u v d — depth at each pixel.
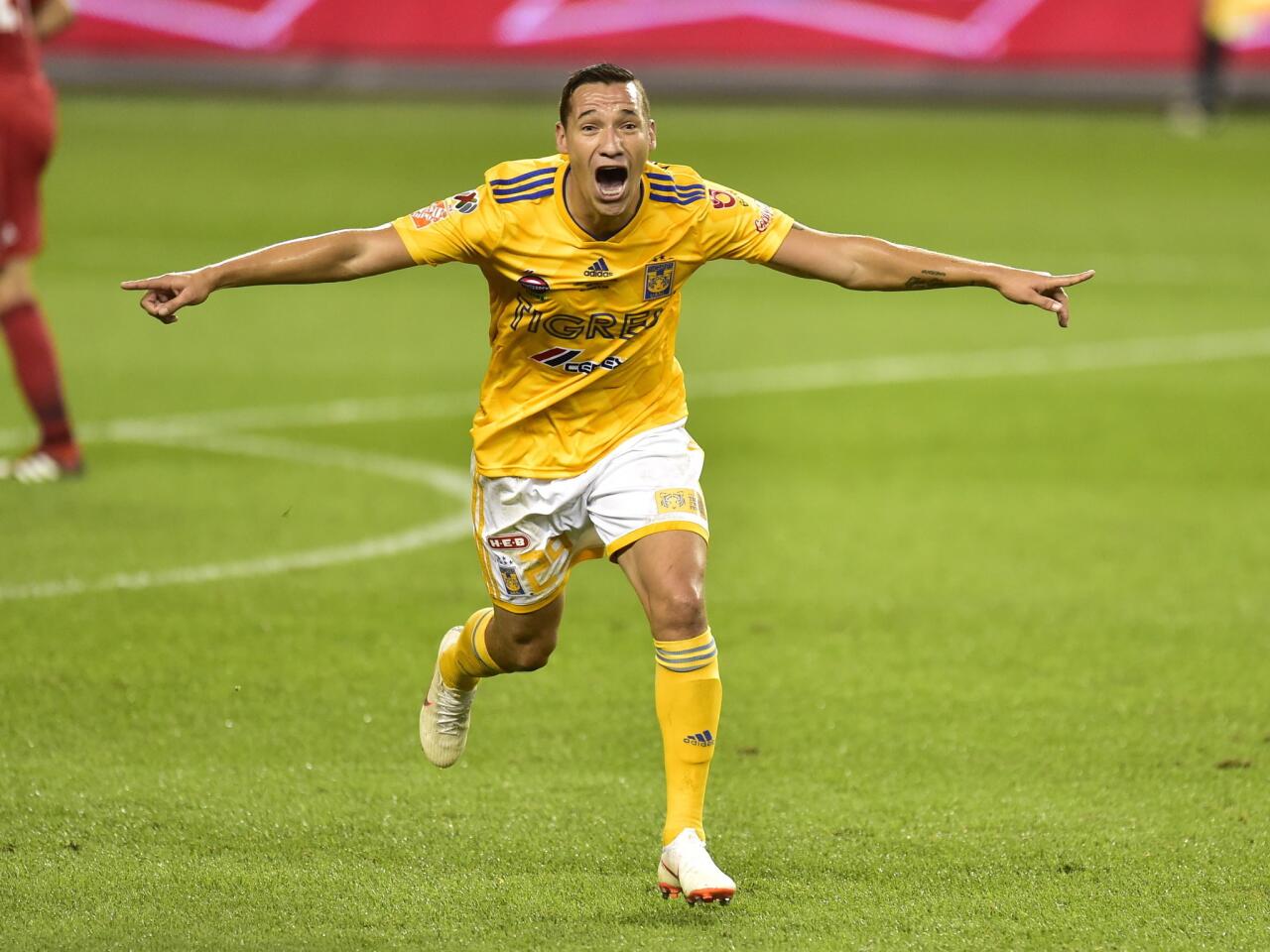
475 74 95.06
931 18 94.06
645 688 21.17
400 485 31.45
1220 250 62.78
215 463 32.88
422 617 23.89
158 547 26.88
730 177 73.62
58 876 15.34
